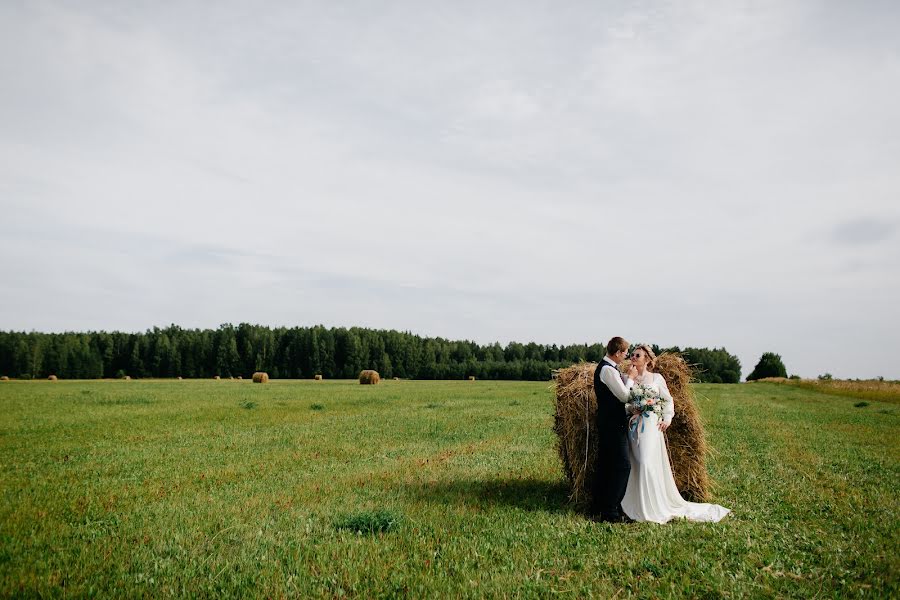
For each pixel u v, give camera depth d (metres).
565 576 4.94
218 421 16.72
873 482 8.92
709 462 10.49
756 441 13.48
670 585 4.70
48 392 31.36
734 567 5.14
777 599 4.49
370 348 111.38
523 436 13.82
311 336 108.38
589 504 7.29
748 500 7.66
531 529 6.28
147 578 4.88
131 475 9.16
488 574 4.95
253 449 11.72
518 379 98.12
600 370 7.12
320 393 32.16
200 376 107.00
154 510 7.05
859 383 50.25
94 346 105.56
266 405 22.45
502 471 9.58
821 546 5.71
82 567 5.14
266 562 5.21
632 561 5.27
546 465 10.13
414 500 7.48
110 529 6.30
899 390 37.97
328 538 5.91
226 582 4.79
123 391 33.25
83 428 14.82
